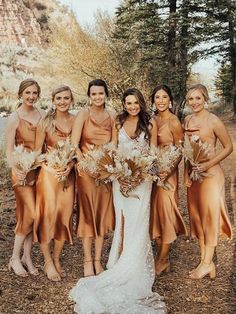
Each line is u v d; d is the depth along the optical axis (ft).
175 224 14.67
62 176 14.05
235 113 96.48
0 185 29.40
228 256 16.56
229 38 84.38
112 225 14.94
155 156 13.55
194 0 72.28
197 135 14.29
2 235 19.04
